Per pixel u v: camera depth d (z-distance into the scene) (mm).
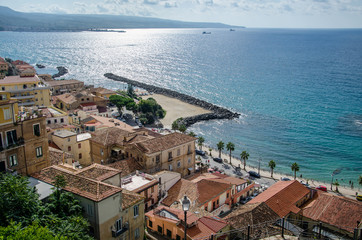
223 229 58250
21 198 38719
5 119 47812
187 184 76938
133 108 190500
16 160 49656
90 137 101188
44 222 38062
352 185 114188
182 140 90750
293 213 70438
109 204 42156
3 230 31969
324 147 154875
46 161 54406
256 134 172875
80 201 42312
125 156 87000
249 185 94250
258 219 64562
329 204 69938
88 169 50875
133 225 46844
